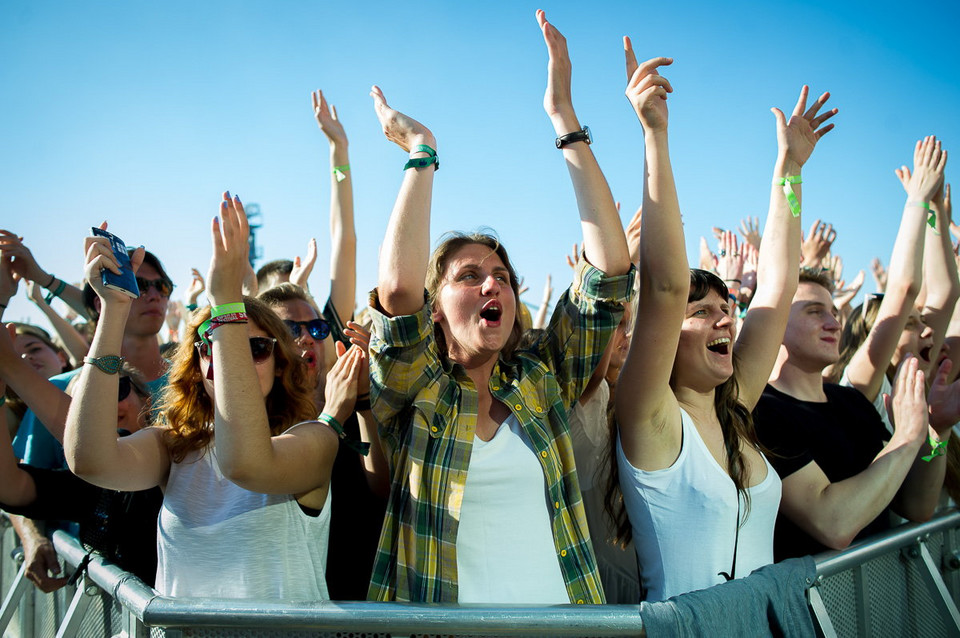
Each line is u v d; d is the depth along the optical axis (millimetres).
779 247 2781
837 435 2865
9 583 3520
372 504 2529
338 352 2500
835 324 3094
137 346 3529
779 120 2844
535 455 2184
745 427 2508
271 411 2246
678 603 1812
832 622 2291
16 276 3057
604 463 2648
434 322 2396
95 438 1908
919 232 3484
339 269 4004
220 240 1928
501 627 1751
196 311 2160
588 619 1757
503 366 2379
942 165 3551
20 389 2543
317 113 4137
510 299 2307
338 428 2207
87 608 2469
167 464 2127
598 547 2727
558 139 2441
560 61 2494
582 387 2449
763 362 2670
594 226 2346
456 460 2104
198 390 2135
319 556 2104
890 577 2584
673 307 2152
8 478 2436
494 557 2061
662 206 2160
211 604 1823
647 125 2199
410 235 2107
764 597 1981
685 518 2195
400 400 2156
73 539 2678
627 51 2361
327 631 1803
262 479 1869
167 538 2053
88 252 1973
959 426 3473
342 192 4078
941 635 2688
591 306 2348
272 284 4367
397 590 2006
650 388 2182
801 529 2596
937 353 3992
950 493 3303
